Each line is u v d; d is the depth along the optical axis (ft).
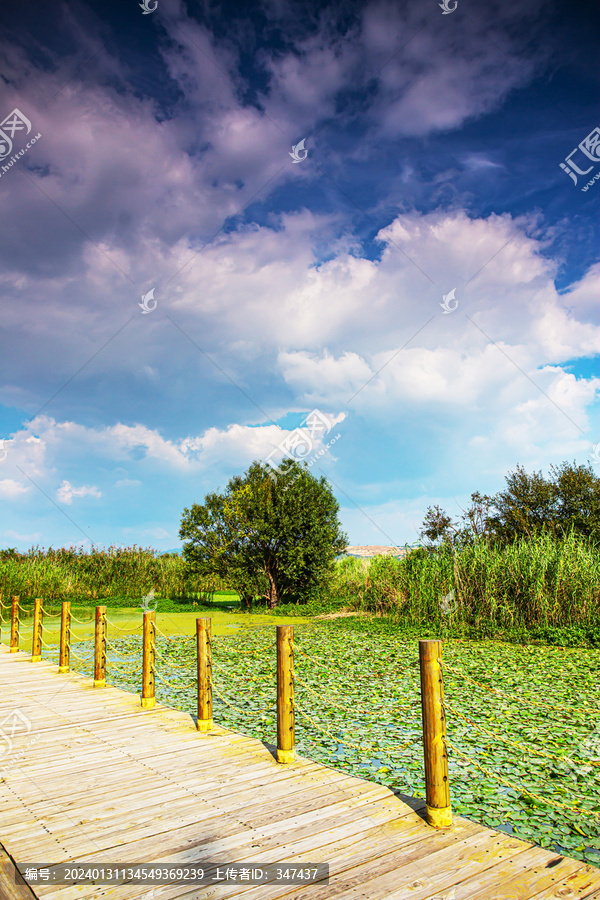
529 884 9.90
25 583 67.92
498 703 24.07
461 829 11.98
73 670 32.76
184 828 12.23
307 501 66.74
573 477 56.85
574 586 41.88
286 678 16.30
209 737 18.92
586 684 26.68
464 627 43.68
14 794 14.30
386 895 9.57
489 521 59.57
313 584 66.85
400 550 57.26
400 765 16.96
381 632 45.01
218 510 66.95
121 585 75.10
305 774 15.29
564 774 16.53
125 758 16.90
